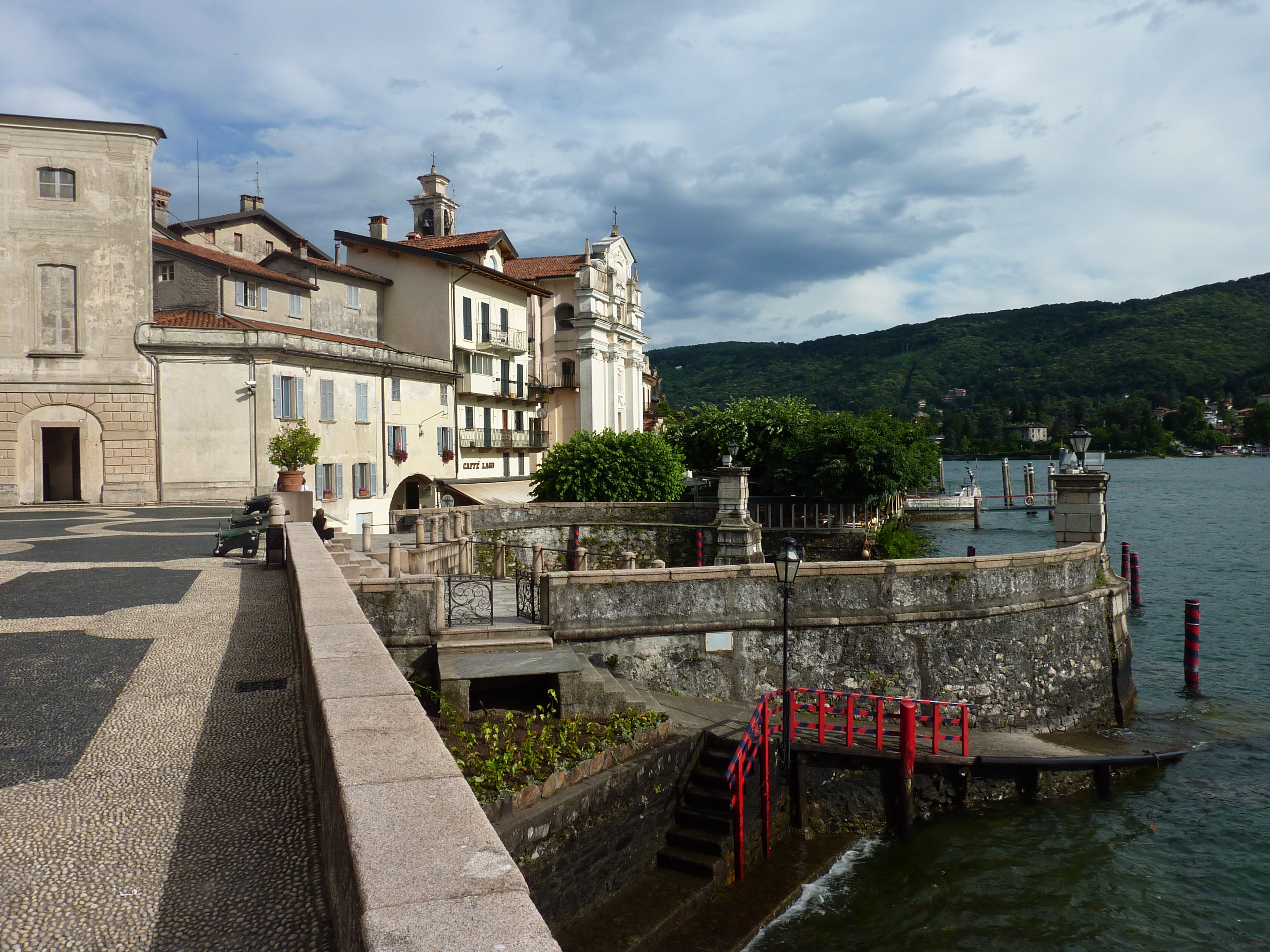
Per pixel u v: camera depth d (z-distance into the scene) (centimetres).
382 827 348
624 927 1138
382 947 261
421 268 5072
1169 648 2923
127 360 3297
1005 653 1869
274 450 2945
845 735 1611
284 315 4447
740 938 1195
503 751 1197
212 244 5006
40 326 3231
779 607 1745
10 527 2372
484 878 308
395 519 3181
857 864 1441
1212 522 6831
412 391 4612
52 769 625
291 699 798
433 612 1497
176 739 692
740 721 1556
